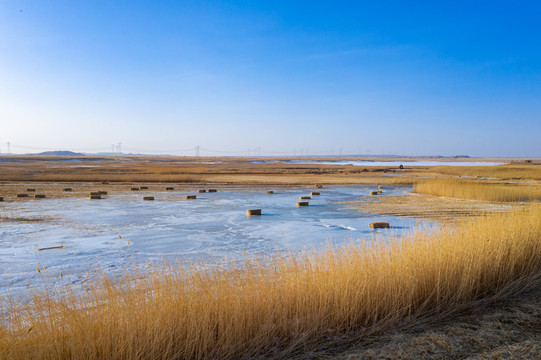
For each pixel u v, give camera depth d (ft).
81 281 26.66
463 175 207.82
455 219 56.80
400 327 16.63
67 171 214.90
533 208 35.09
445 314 17.83
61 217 61.16
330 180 163.84
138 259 33.81
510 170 216.13
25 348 11.83
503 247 23.20
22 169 237.66
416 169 283.79
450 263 20.44
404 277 18.71
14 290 24.54
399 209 71.46
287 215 64.18
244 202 84.33
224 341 14.37
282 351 14.52
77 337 12.35
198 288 16.24
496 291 20.72
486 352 13.64
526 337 14.88
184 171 222.07
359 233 46.70
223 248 38.60
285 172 234.79
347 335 15.94
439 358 13.33
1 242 41.83
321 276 17.71
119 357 12.62
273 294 16.15
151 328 13.06
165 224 54.65
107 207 74.13
